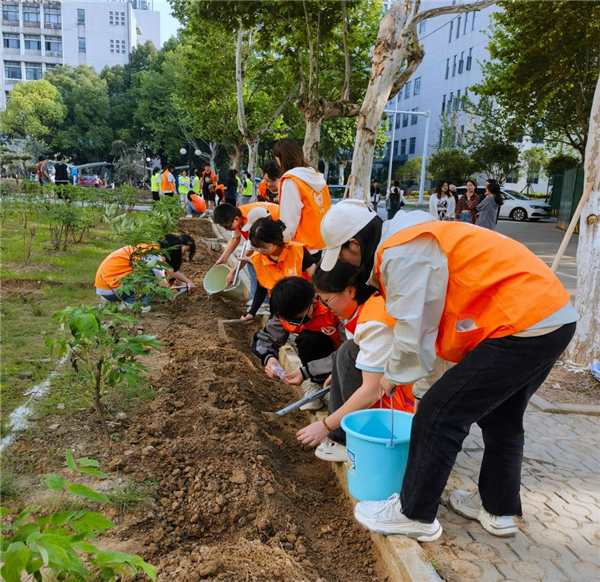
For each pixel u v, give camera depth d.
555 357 2.36
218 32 21.22
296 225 4.84
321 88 18.52
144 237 5.55
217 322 6.13
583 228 5.40
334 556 2.72
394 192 22.14
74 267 8.42
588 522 2.92
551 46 16.91
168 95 52.38
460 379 2.38
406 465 2.62
